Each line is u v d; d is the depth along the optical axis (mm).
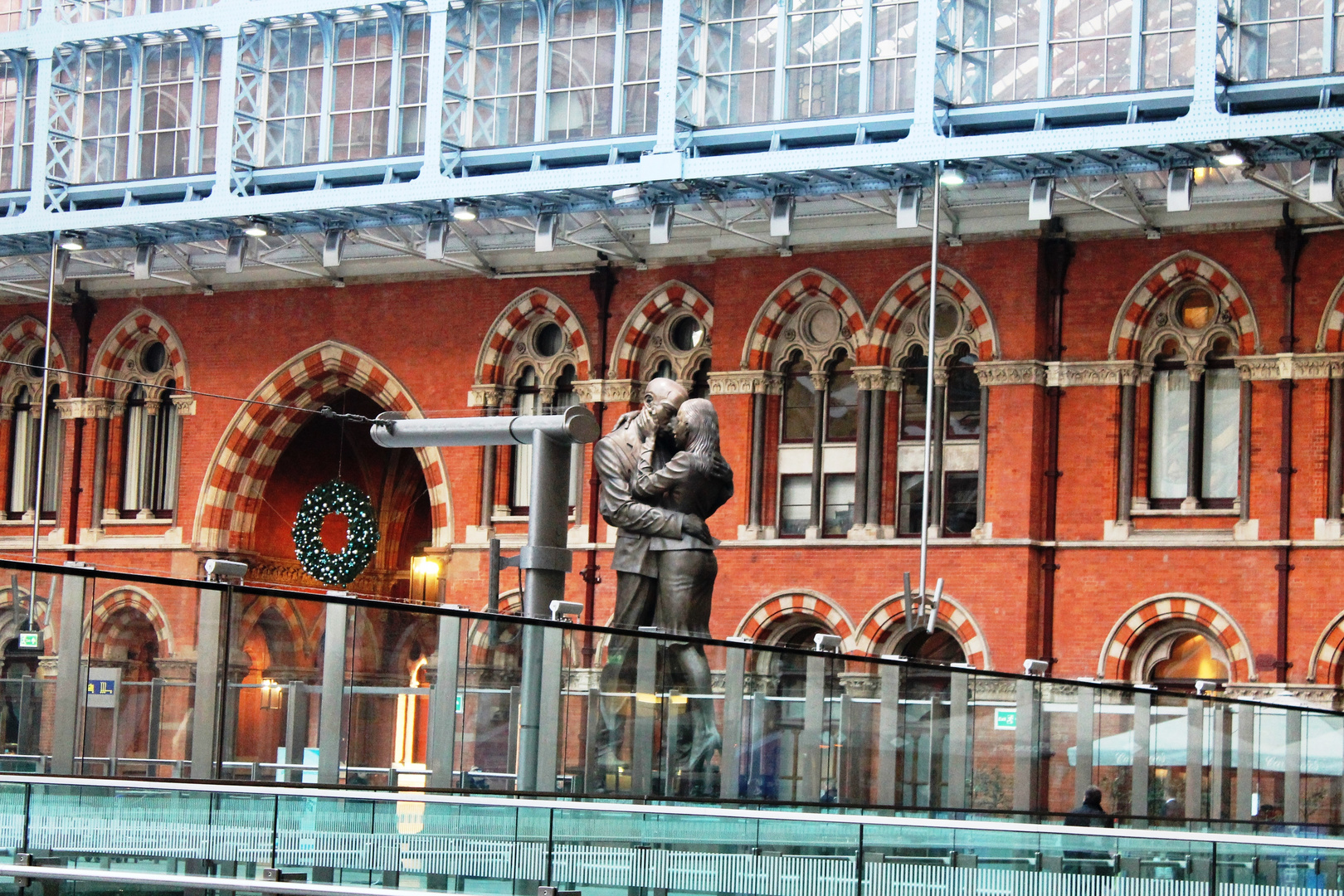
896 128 42219
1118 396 44344
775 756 27125
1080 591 44375
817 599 46500
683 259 48531
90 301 54562
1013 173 41844
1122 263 44406
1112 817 28344
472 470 50719
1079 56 41094
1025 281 44781
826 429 47188
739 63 44094
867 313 46312
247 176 48438
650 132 44750
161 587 22828
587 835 19859
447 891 19719
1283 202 42531
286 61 48781
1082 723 30594
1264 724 33062
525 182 44938
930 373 42188
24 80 51469
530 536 29312
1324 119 38062
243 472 53219
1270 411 43125
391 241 49625
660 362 49250
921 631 45875
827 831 19734
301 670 23750
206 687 23016
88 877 19250
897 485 46375
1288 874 18453
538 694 25188
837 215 45500
